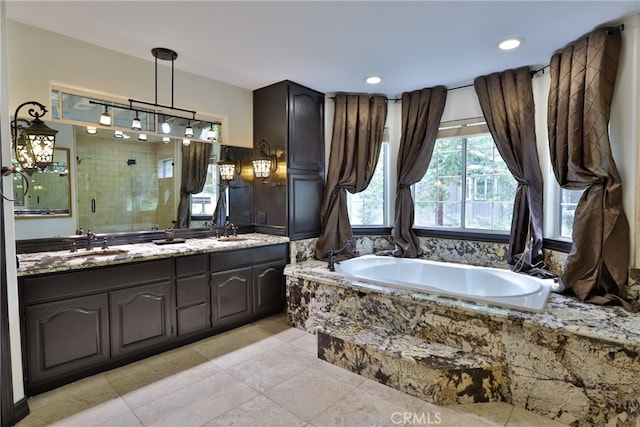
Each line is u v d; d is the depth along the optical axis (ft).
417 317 7.59
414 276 11.36
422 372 6.52
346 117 12.27
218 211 11.44
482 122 10.96
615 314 6.39
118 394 6.72
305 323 9.90
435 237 12.17
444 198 12.26
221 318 9.62
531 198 9.59
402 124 12.19
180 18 7.24
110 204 9.20
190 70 10.29
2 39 5.78
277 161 11.50
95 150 8.89
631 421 5.36
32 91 7.78
